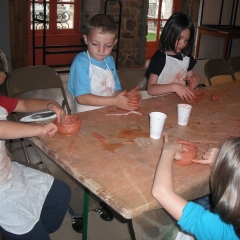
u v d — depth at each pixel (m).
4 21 4.53
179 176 1.15
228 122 1.68
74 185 1.82
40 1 5.54
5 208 1.26
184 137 1.47
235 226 0.91
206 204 1.57
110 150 1.31
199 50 6.20
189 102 1.95
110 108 1.76
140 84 2.58
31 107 1.53
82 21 6.00
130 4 6.12
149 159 1.25
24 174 1.43
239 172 0.87
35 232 1.26
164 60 2.26
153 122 1.40
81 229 1.94
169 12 7.08
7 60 1.36
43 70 2.20
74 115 1.50
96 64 1.96
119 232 1.96
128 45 6.43
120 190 1.04
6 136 1.23
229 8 6.31
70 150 1.29
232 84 2.41
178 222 1.01
